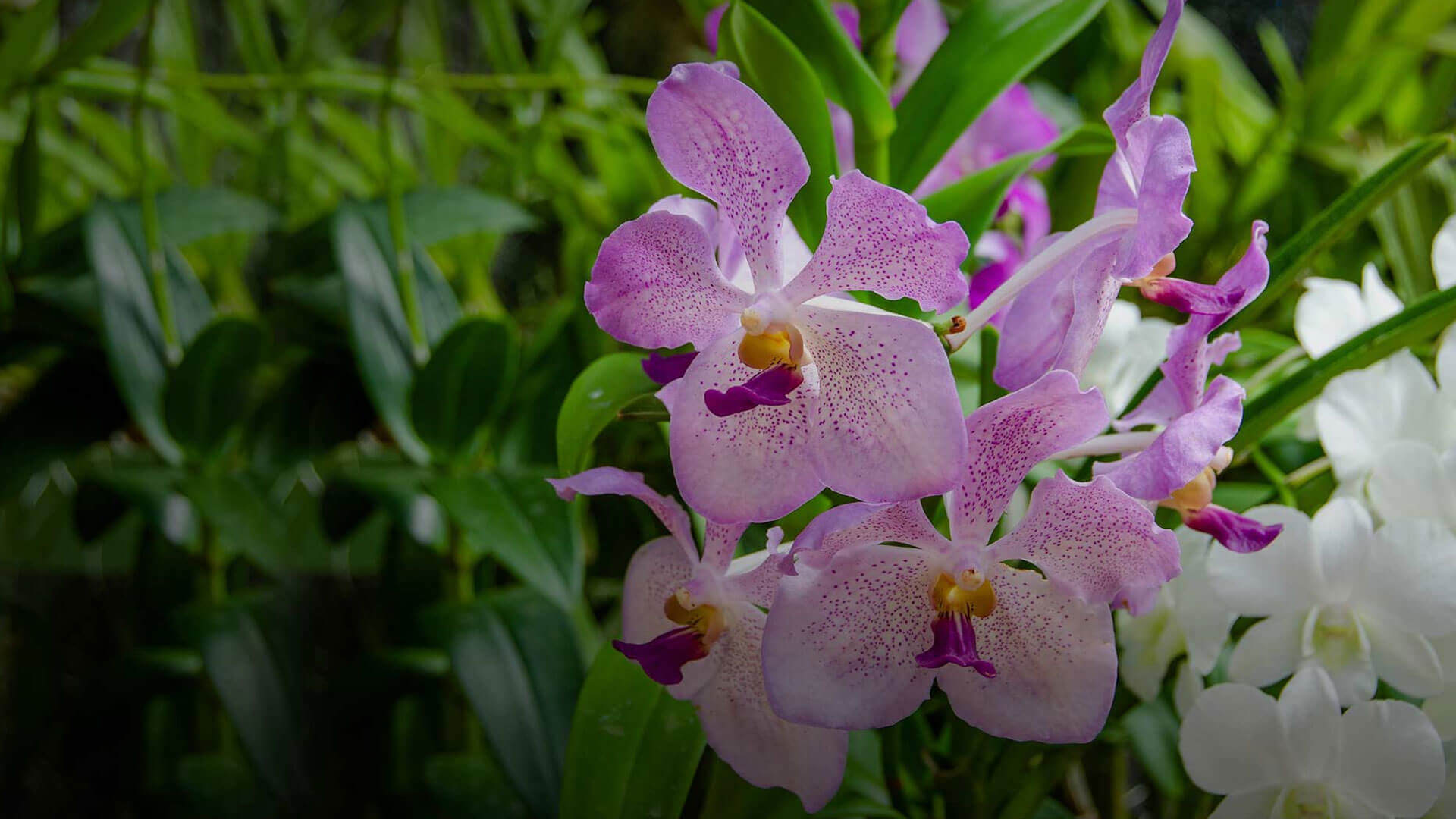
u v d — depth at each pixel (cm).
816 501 42
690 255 35
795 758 40
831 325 36
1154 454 35
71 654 67
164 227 59
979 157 55
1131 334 50
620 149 65
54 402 59
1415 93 66
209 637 58
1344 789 43
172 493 57
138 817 63
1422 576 42
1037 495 36
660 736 42
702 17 65
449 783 59
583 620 55
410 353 57
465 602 55
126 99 60
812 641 38
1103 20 69
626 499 62
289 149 67
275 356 64
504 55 67
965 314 50
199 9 78
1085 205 59
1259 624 43
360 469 58
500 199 63
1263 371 47
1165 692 50
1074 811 56
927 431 35
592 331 61
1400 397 45
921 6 57
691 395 37
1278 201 65
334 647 69
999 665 38
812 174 42
